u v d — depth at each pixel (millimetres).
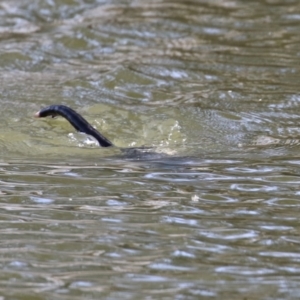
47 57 39281
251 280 17938
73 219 21312
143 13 46875
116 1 49719
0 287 17594
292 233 20438
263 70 37062
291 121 30422
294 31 43312
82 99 32875
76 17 46469
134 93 33969
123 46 41188
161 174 24781
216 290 17438
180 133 29016
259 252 19359
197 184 23938
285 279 17969
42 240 20000
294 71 36812
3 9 47719
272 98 33031
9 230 20594
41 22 45625
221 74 36531
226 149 27484
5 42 41562
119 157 26531
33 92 33625
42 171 25031
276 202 22562
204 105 32000
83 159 26266
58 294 17281
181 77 36094
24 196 22891
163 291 17406
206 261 18891
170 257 19078
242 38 42281
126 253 19281
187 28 44125
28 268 18500
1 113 30641
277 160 26203
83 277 18062
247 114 31062
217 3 48844
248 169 25344
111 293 17312
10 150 27047
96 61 38781
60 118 29828
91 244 19781
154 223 21062
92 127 28031
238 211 21906
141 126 29719
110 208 22078
